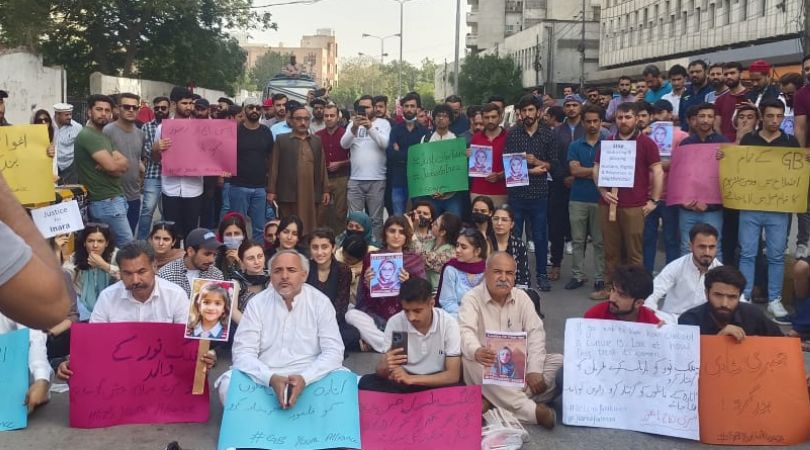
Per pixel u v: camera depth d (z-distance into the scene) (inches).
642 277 217.3
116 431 210.1
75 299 261.4
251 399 202.2
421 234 338.6
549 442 206.4
